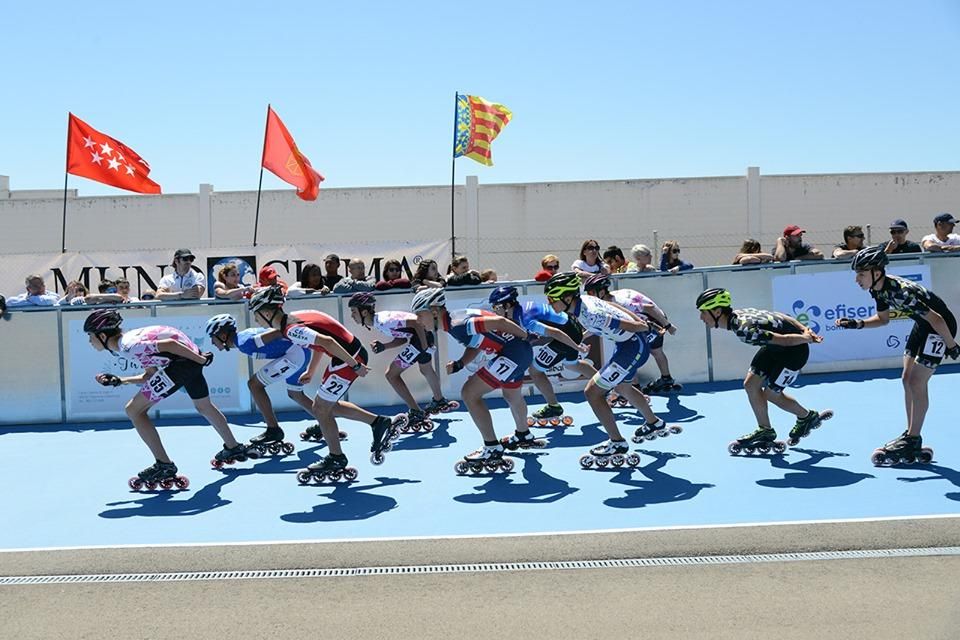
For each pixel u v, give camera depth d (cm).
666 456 705
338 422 923
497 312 680
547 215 2236
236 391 971
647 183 2239
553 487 628
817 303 1025
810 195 2275
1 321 969
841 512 535
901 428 762
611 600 411
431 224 2223
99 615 412
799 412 691
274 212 2217
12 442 880
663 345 1011
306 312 693
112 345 664
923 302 615
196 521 577
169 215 2217
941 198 2297
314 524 559
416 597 423
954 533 488
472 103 1266
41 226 2212
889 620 375
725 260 2255
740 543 486
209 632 388
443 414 937
